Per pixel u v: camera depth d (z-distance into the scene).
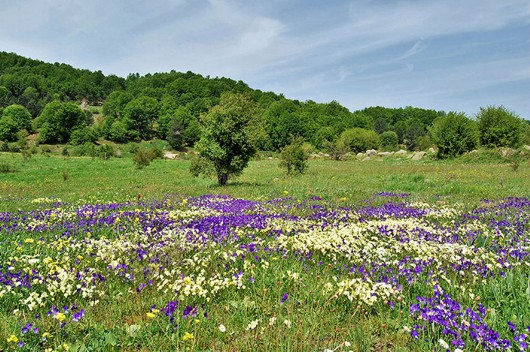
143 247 7.60
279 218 10.93
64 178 32.16
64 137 118.31
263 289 5.41
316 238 7.61
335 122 132.12
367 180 27.16
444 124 50.56
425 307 4.83
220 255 7.05
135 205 14.77
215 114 24.83
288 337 4.21
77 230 9.41
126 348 4.22
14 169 39.53
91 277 5.64
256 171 41.16
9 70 199.25
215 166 25.52
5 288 5.33
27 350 4.06
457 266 6.31
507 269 6.13
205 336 4.43
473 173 29.59
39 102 154.12
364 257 6.81
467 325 4.21
